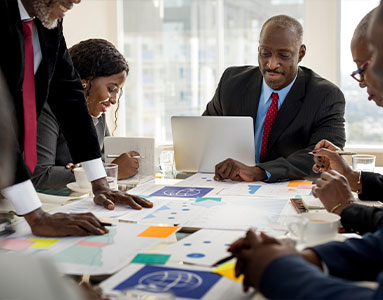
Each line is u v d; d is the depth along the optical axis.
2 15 1.37
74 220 1.25
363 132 3.73
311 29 3.71
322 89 2.27
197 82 4.18
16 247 1.15
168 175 2.14
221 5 4.02
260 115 2.38
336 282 0.73
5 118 0.84
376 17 0.97
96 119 2.27
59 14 1.48
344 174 1.72
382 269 0.93
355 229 1.21
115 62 2.16
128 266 1.01
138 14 4.20
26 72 1.49
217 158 2.16
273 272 0.77
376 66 0.99
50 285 0.63
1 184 0.80
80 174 1.75
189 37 4.13
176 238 1.20
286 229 1.25
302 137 2.25
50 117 2.06
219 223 1.32
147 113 4.29
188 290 0.89
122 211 1.49
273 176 1.93
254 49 4.00
